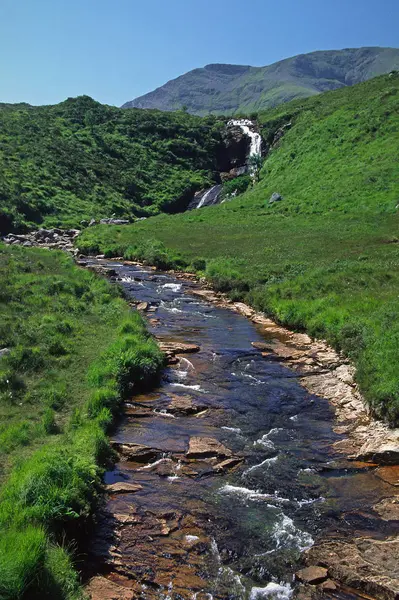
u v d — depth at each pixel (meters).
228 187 96.25
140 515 10.97
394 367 17.31
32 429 13.72
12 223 65.12
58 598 8.23
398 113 81.25
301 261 40.62
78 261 49.94
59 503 10.26
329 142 84.12
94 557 9.65
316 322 25.30
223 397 17.94
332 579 9.25
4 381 16.30
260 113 130.75
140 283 40.31
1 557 8.26
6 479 11.23
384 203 59.38
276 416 16.52
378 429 15.30
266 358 22.33
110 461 13.20
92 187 90.00
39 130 105.94
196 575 9.28
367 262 37.66
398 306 24.33
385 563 9.50
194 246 53.16
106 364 18.48
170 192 100.31
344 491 12.17
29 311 24.06
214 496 11.83
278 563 9.63
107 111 129.38
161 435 14.84
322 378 19.81
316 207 65.12
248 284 35.94
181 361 21.55
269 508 11.41
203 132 125.81
